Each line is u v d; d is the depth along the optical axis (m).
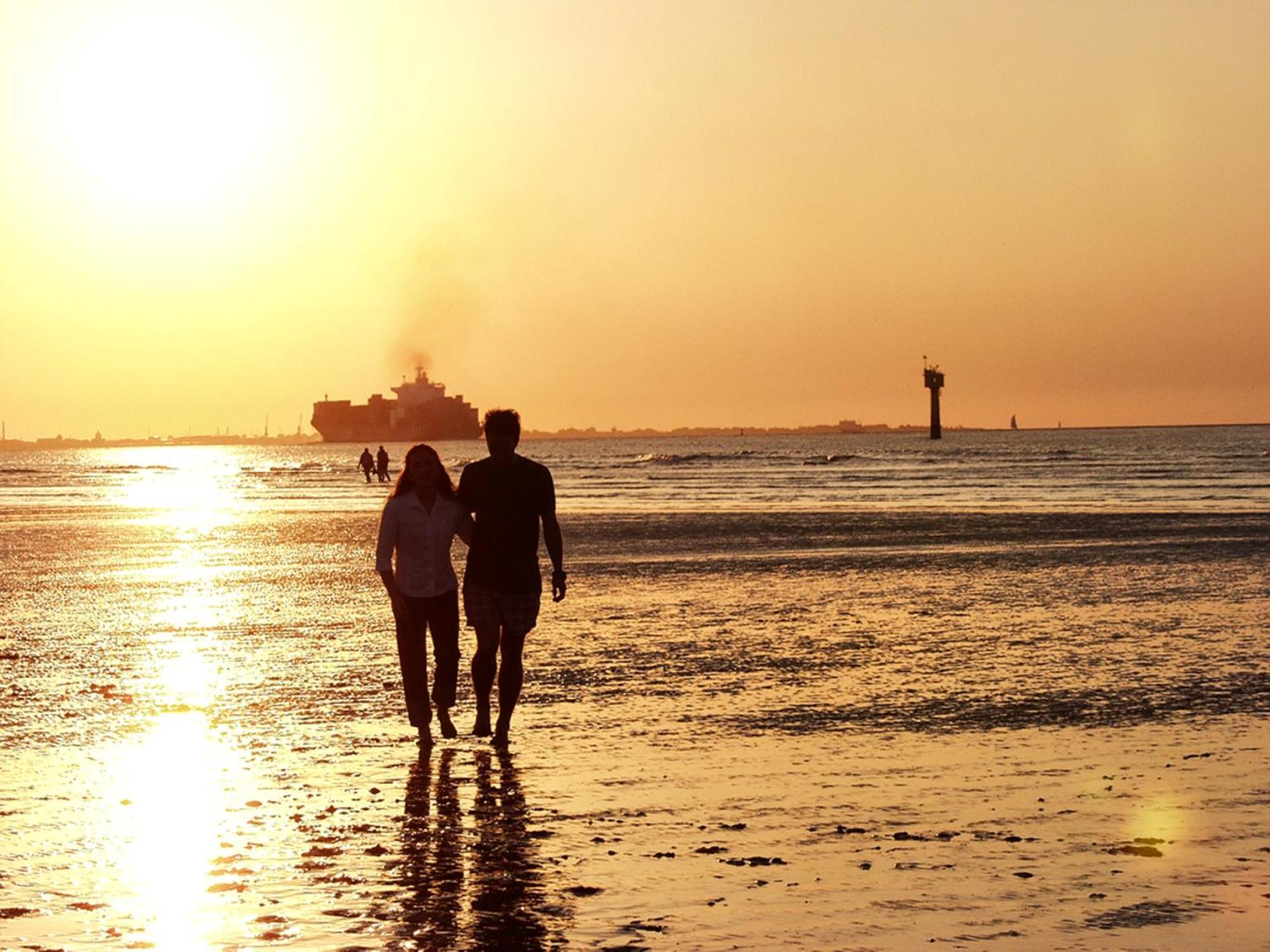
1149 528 55.66
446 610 16.09
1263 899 9.13
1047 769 13.77
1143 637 24.05
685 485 121.69
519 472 15.91
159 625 27.48
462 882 9.95
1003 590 32.66
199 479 172.75
